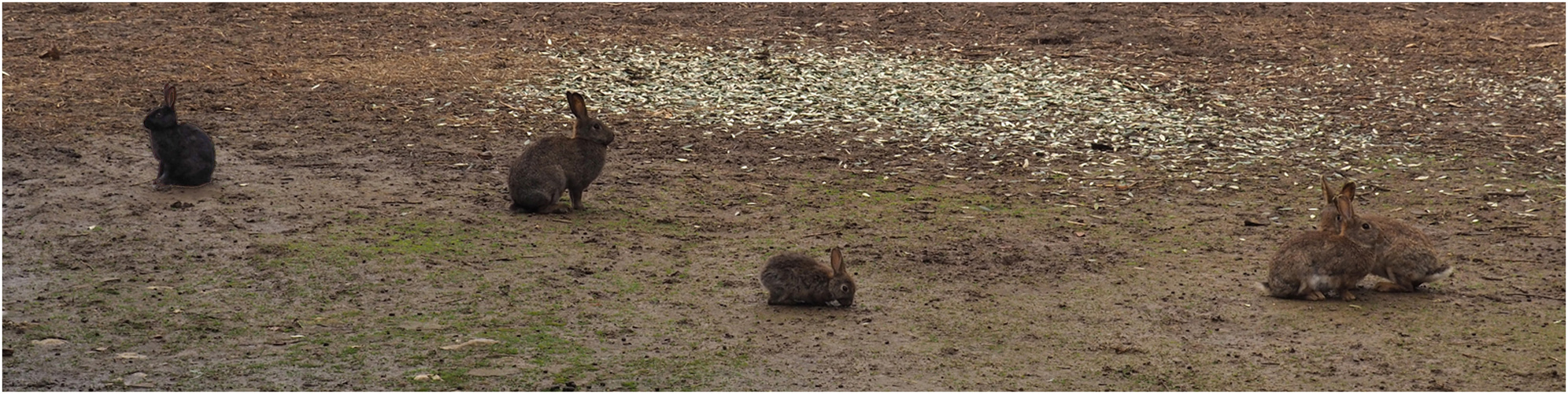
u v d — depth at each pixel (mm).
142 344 23641
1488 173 40781
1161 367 23281
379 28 60031
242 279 27656
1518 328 25484
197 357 23031
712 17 64188
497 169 38938
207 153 35281
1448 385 22375
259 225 31797
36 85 47344
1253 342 24672
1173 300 27391
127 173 36594
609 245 31125
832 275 26516
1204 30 62875
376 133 42719
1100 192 37938
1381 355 23828
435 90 48969
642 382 22188
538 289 27484
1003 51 57938
